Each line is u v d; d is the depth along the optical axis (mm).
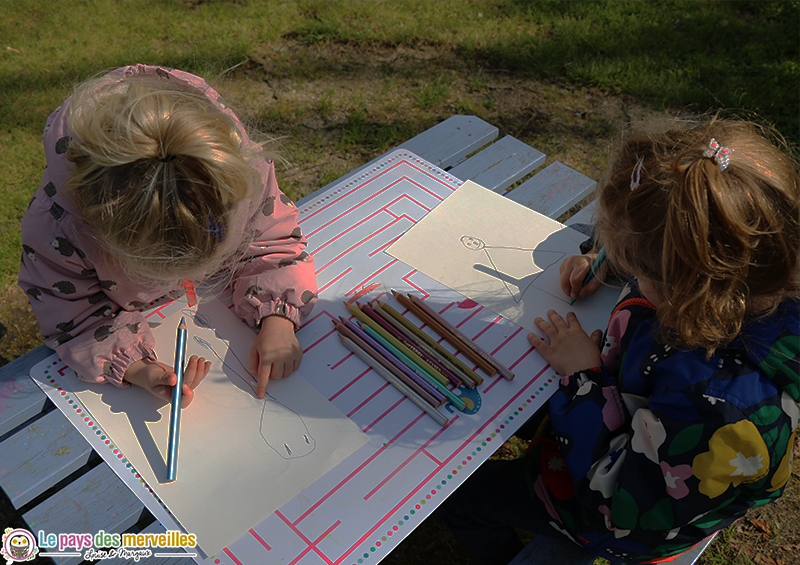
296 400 1170
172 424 1079
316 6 4195
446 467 1079
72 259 1143
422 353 1247
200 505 1006
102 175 935
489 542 1552
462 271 1467
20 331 2379
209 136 967
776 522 1949
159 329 1286
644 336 1109
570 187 2029
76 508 1252
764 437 942
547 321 1359
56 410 1352
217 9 4117
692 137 979
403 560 1924
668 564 1274
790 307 973
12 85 3420
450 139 2207
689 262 871
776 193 878
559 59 3912
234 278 1368
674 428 980
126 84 1119
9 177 2941
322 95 3566
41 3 4055
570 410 1149
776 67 3814
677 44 4016
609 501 1074
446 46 3984
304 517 997
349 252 1492
